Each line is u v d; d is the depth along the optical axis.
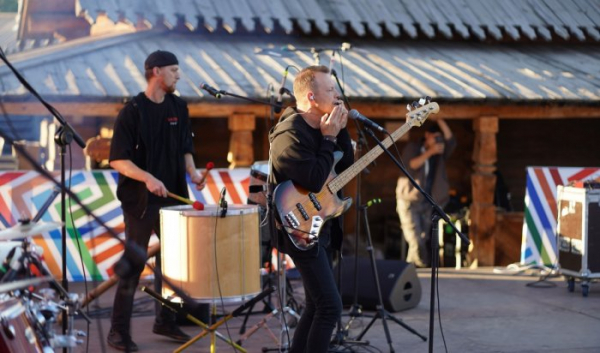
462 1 12.98
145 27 11.47
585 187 8.55
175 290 4.46
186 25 11.46
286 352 6.00
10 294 4.19
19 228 4.06
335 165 5.35
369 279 7.69
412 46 12.24
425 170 11.20
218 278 5.46
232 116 10.04
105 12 11.29
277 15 11.76
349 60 11.29
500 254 11.26
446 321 7.38
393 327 7.16
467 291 8.77
